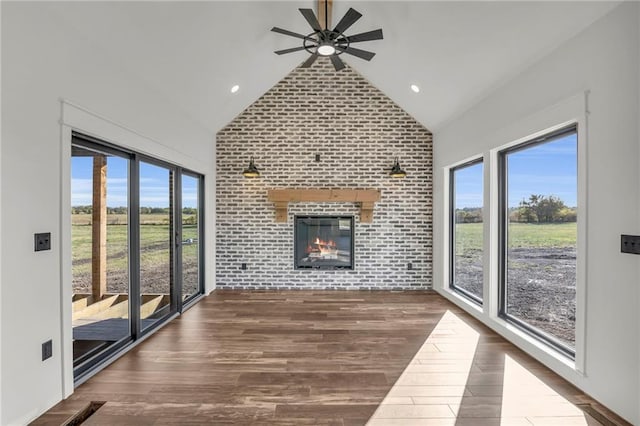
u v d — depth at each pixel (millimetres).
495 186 3443
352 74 5176
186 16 2725
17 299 1855
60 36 2113
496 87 3316
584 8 2104
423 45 3377
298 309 4145
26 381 1910
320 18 3375
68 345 2193
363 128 5168
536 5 2293
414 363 2691
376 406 2113
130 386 2336
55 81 2078
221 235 5188
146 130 3154
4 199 1789
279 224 5188
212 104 4297
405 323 3631
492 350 2930
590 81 2189
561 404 2123
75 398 2180
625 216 1950
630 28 1922
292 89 5180
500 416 2012
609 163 2049
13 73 1817
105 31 2387
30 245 1928
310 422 1956
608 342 2061
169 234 3811
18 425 1868
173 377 2463
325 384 2371
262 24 3385
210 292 4953
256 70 4238
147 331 3283
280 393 2256
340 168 5168
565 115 2383
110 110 2609
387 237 5188
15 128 1834
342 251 5199
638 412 1879
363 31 3662
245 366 2639
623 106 1960
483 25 2732
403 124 5172
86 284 2570
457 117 4277
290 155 5172
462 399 2188
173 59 3072
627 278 1943
